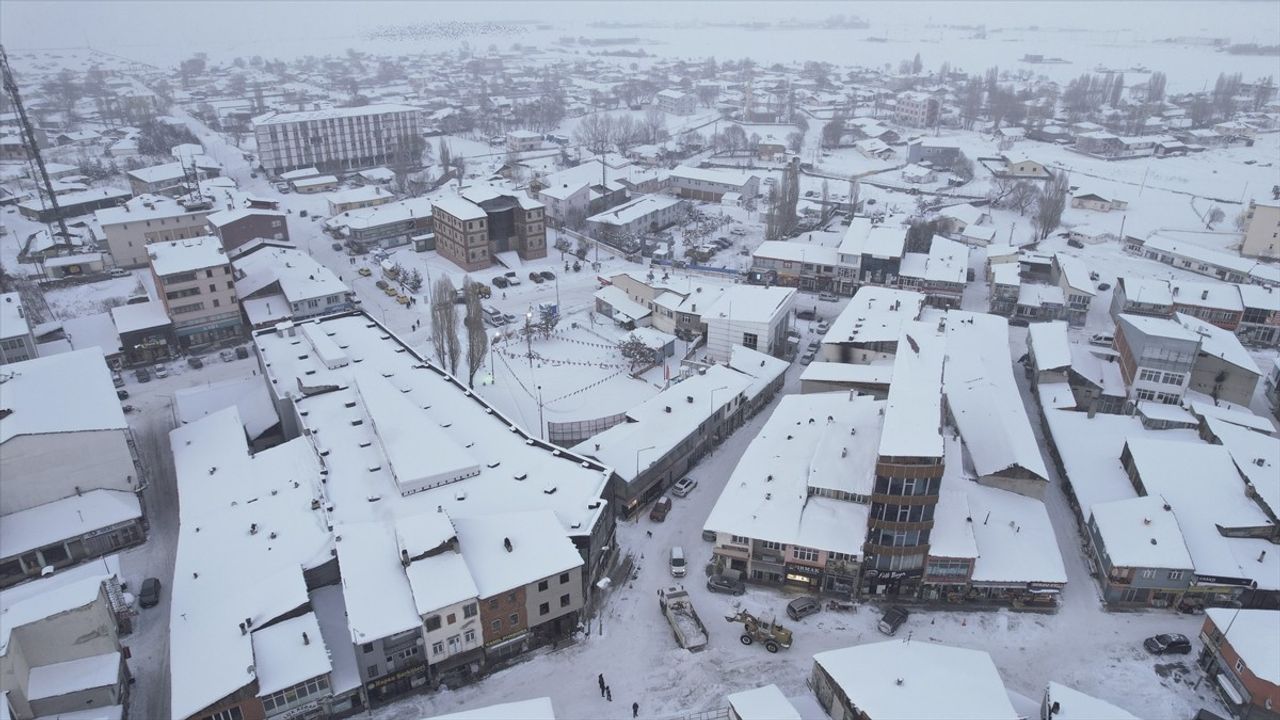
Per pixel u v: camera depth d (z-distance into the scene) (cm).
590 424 9412
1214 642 6172
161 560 7462
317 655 5650
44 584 6844
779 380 10831
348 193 19162
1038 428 9869
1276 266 15400
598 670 6266
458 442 7944
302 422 8256
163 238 15250
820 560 6981
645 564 7512
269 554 6506
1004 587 6894
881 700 5259
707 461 9250
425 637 5759
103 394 8219
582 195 18312
